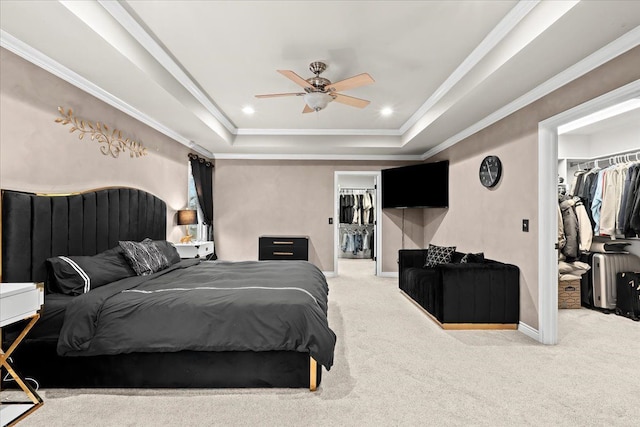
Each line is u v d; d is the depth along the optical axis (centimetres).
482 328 334
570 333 324
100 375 213
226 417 185
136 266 291
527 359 262
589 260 421
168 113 375
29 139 239
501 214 366
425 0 218
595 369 244
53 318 211
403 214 633
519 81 284
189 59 303
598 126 435
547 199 294
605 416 187
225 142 520
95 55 243
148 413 189
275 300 218
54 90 260
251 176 625
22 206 222
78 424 178
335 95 313
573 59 243
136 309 211
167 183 448
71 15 195
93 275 246
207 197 585
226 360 215
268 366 215
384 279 605
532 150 312
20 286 182
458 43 273
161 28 252
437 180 522
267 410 192
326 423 180
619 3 179
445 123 413
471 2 220
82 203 276
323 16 237
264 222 627
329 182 630
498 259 373
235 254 626
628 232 385
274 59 303
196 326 208
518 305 334
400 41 270
